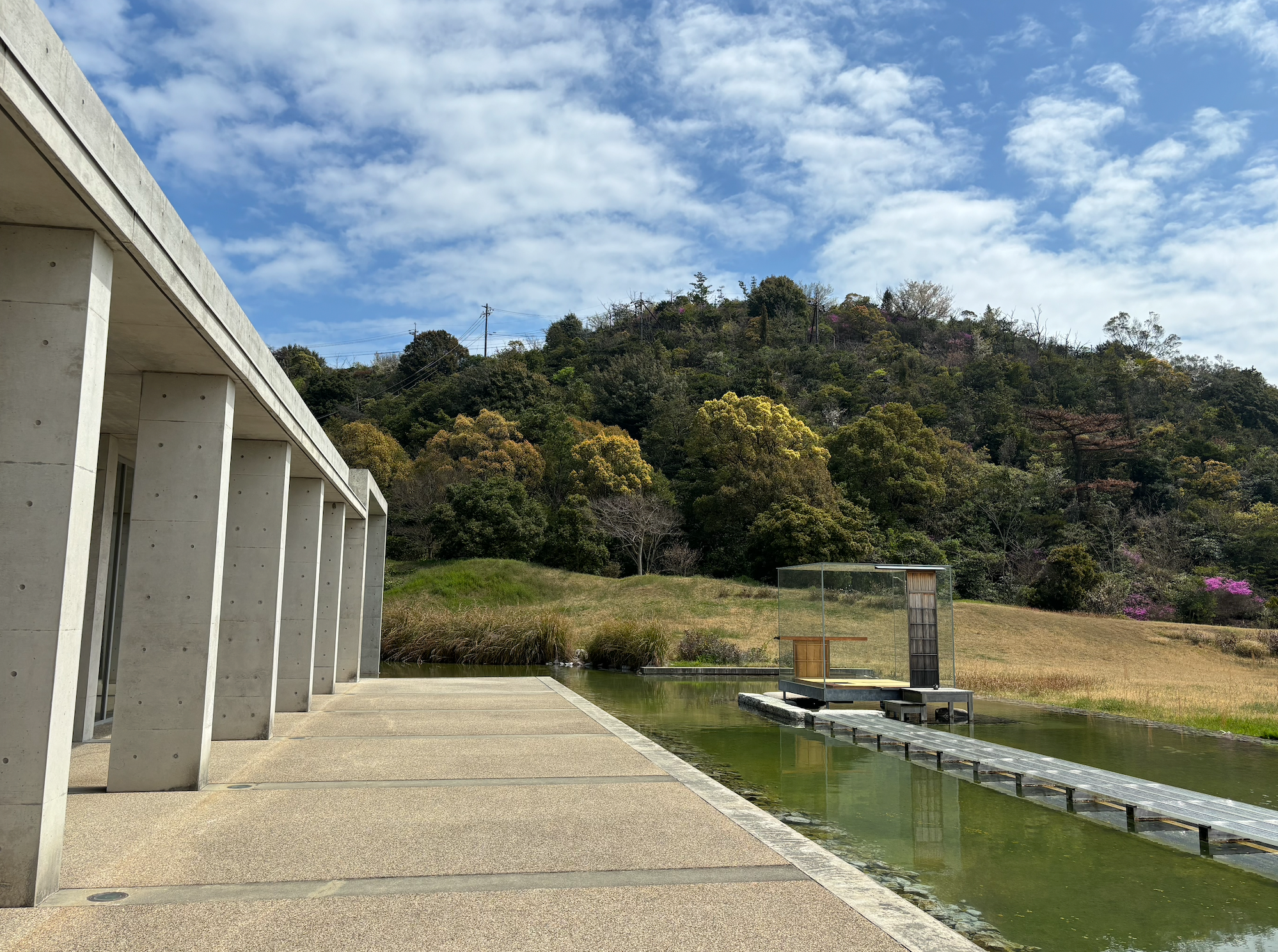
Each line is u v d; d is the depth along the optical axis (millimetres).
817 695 13430
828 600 15086
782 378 67312
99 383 4379
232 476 9023
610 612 31516
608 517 42906
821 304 89438
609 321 88250
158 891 4148
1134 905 4711
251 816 5723
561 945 3461
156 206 4719
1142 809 6645
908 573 13484
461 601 34625
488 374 57594
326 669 14289
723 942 3502
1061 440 53219
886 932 3621
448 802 6184
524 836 5219
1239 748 10430
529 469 48469
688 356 73312
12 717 3969
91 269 4242
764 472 43250
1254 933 4312
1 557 4020
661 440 53562
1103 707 14570
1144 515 47062
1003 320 92438
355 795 6430
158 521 6668
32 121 3273
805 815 6797
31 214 4074
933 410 59438
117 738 6562
